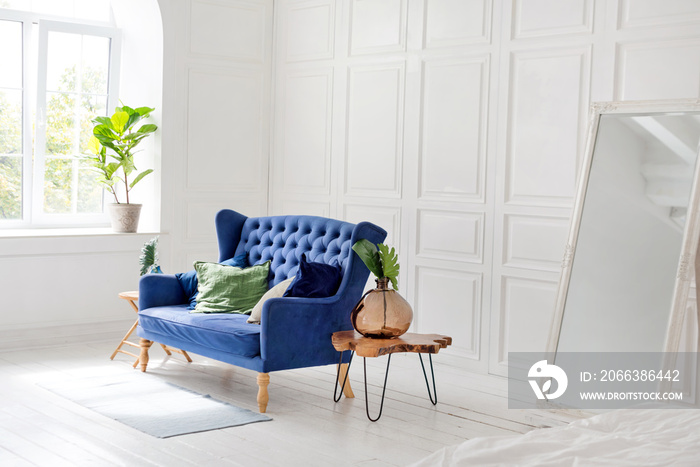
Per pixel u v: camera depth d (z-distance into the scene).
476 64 5.42
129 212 6.28
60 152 6.55
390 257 4.38
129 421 4.07
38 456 3.54
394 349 4.23
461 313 5.55
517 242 5.23
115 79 6.69
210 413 4.26
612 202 4.39
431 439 3.94
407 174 5.87
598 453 2.00
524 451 2.05
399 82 5.91
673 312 4.02
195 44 6.45
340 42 6.31
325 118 6.44
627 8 4.67
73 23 6.41
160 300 5.20
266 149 6.86
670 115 4.25
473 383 5.16
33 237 5.80
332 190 6.41
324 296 4.58
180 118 6.42
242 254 5.29
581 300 4.40
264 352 4.30
